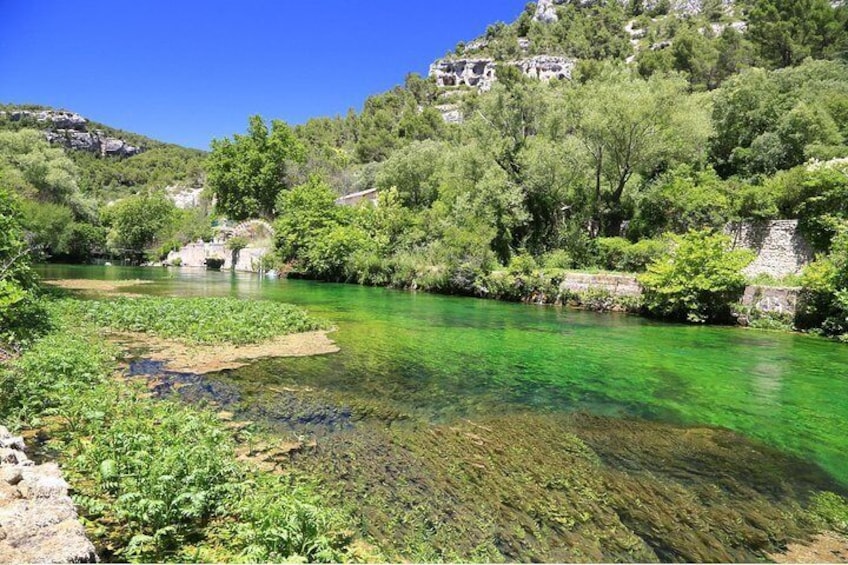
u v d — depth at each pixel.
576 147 28.98
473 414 7.86
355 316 18.25
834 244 17.12
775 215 22.34
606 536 4.55
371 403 8.22
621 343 14.12
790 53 51.75
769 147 27.62
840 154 24.39
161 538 3.91
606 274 22.94
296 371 10.07
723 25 95.00
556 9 143.88
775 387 9.76
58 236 41.19
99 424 6.06
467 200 30.98
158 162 148.00
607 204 30.53
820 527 4.88
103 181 122.50
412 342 13.50
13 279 10.84
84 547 2.99
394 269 32.09
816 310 16.52
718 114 32.06
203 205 81.62
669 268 19.55
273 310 16.78
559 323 17.70
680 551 4.37
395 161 43.78
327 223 40.34
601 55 115.00
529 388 9.39
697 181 27.08
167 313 15.32
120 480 4.61
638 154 28.47
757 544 4.54
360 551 4.08
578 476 5.79
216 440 5.74
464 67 137.88
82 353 9.34
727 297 18.75
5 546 2.82
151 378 9.10
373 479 5.45
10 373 7.16
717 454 6.58
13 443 4.79
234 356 11.13
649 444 6.86
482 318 18.58
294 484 5.14
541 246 29.92
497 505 5.01
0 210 12.45
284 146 58.72
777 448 6.82
